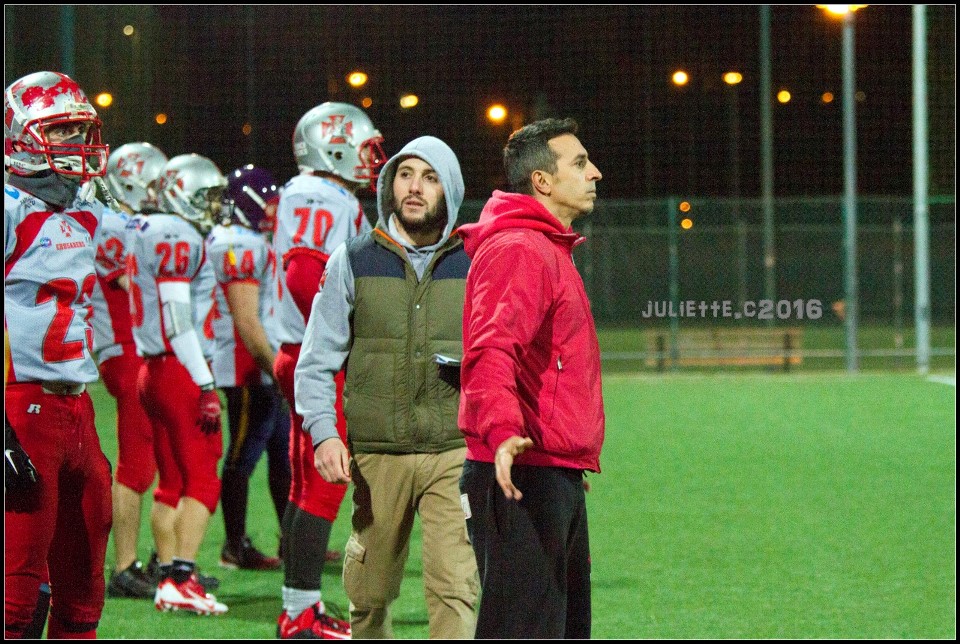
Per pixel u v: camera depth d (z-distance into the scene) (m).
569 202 14.23
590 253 87.25
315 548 20.52
